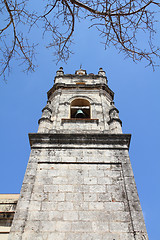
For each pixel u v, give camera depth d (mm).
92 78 27547
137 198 12289
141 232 10719
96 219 11344
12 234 10562
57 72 29484
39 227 10922
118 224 11133
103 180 13336
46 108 20250
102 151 15336
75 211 11680
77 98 22453
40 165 14195
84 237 10578
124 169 13969
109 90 24453
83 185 13008
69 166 14188
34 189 12703
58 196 12383
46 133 16203
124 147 15602
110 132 17625
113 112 19844
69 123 18750
